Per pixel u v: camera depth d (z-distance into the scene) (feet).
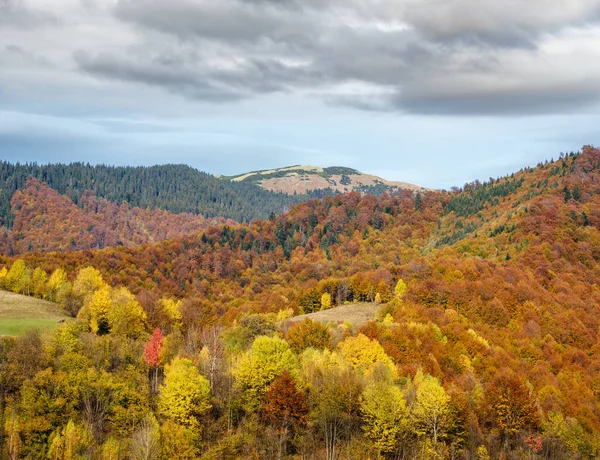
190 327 361.71
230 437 214.28
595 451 258.98
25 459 181.88
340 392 238.07
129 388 224.74
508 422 261.44
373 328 355.56
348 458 215.51
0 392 207.21
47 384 212.23
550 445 261.03
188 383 216.13
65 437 186.91
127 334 305.53
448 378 307.58
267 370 241.96
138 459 184.24
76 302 381.81
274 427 224.74
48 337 254.06
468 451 239.91
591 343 421.18
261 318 356.59
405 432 230.89
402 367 302.45
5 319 331.77
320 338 332.80
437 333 368.07
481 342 370.32
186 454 196.65
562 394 312.91
